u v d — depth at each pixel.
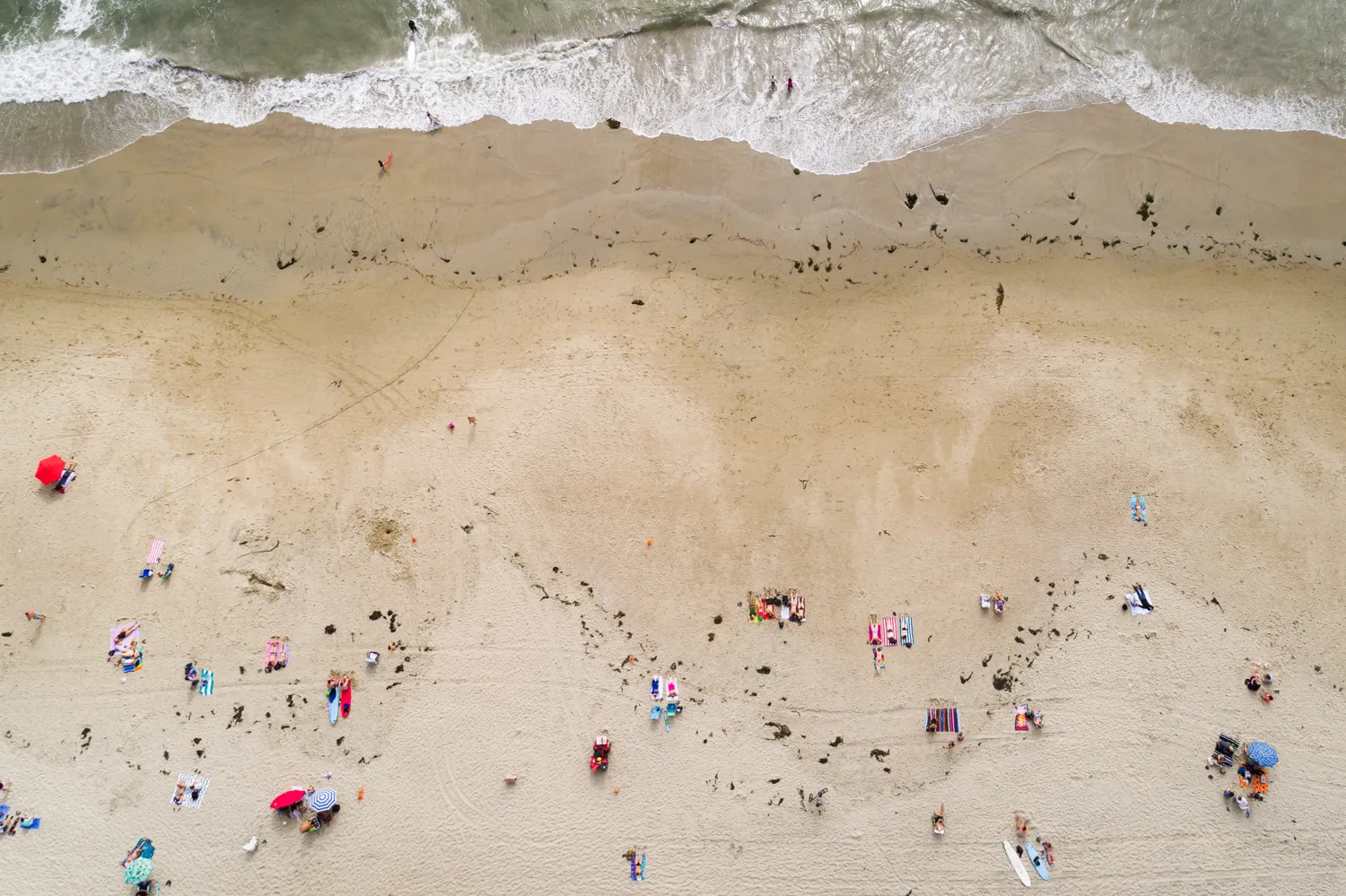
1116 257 22.23
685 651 20.00
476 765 19.38
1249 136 22.80
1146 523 20.52
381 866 18.88
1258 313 21.75
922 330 21.81
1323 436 20.92
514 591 20.28
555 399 21.33
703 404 21.39
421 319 21.94
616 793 19.28
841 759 19.47
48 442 20.77
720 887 18.88
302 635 19.91
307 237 22.44
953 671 19.84
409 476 20.88
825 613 20.19
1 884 18.41
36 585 19.95
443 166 22.83
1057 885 18.80
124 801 18.94
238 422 21.12
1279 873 18.73
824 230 22.55
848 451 21.05
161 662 19.64
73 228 22.39
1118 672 19.77
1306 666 19.69
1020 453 20.95
